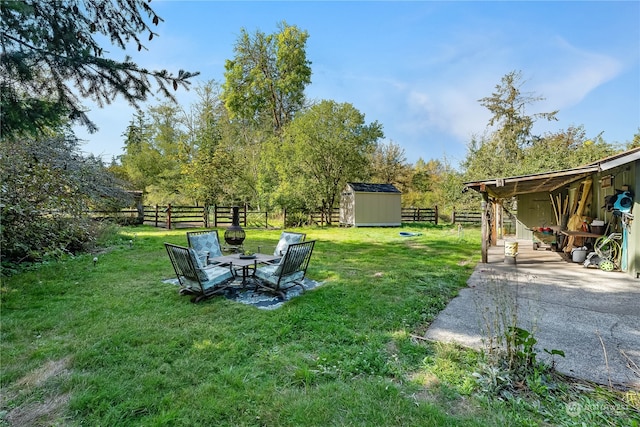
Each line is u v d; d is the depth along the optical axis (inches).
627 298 182.4
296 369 106.8
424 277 230.4
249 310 162.6
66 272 229.1
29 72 99.7
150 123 967.0
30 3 97.7
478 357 111.4
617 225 257.8
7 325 139.8
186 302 173.3
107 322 144.7
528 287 206.1
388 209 677.9
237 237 353.7
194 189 712.4
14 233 227.6
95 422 82.7
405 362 112.2
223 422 82.5
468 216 709.3
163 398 91.5
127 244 358.6
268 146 723.4
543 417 83.0
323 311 162.2
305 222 683.4
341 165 706.8
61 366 108.7
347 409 86.6
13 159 226.5
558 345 125.0
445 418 82.0
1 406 88.4
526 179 263.6
